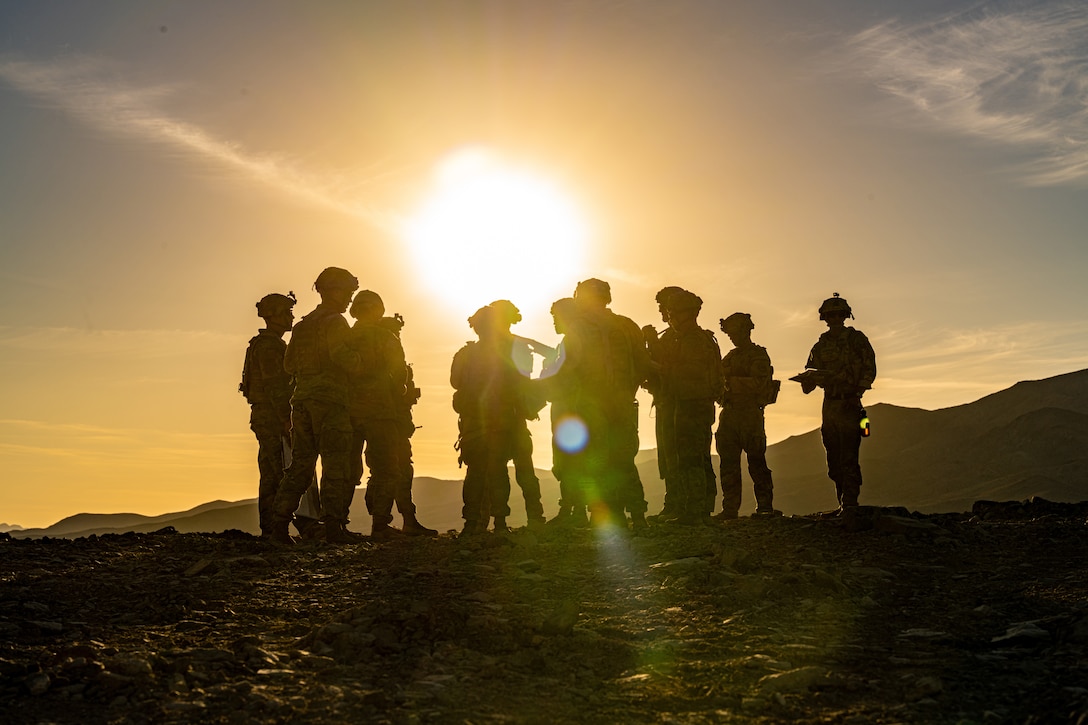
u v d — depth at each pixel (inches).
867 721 261.1
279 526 555.8
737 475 658.8
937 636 336.2
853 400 615.8
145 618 354.9
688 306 601.6
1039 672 296.4
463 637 336.2
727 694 282.8
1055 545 500.4
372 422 590.2
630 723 263.6
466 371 585.0
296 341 564.1
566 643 330.3
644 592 395.2
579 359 552.1
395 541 540.1
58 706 265.0
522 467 602.2
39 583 397.7
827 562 459.5
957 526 554.3
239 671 296.4
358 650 316.8
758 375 653.9
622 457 552.7
